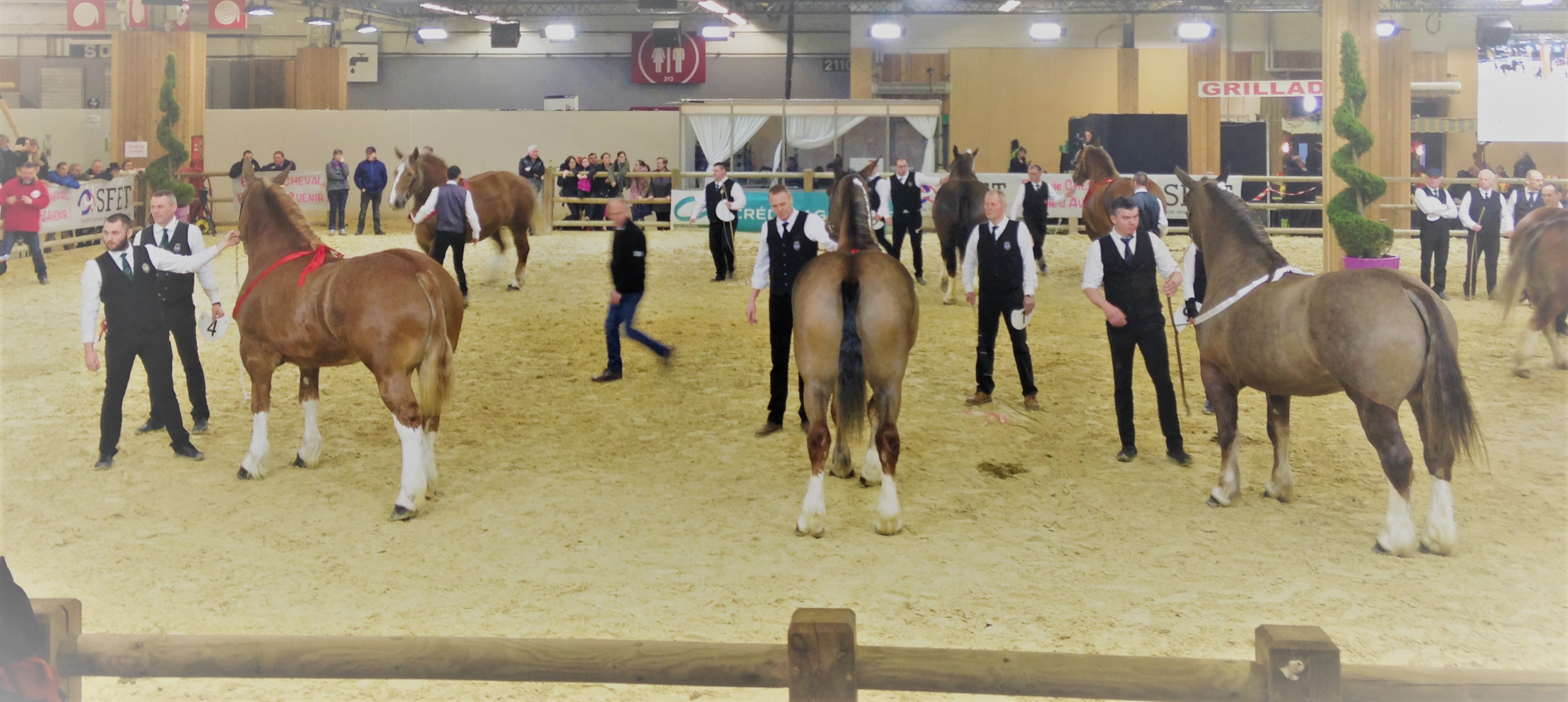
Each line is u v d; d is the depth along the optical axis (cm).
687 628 409
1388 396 460
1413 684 233
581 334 1044
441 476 623
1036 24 2677
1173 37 2698
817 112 2000
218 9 2072
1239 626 409
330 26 2927
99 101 2945
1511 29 2156
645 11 2502
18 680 241
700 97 3122
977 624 412
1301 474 623
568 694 360
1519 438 689
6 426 718
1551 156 2614
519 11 3064
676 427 732
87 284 613
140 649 257
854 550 499
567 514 556
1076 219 1827
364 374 883
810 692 240
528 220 1298
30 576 465
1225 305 542
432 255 1178
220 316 684
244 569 475
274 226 594
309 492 588
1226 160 2144
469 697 356
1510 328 1057
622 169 2111
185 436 650
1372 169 1360
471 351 967
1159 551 497
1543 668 371
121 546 505
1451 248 1638
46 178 1555
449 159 2494
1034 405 765
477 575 469
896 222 1291
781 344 689
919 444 686
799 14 2964
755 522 541
